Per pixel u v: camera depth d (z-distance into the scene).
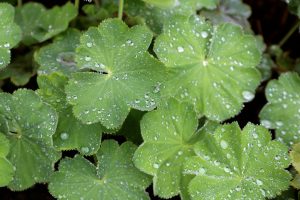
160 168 0.71
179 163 0.72
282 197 0.75
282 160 0.72
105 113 0.71
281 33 0.94
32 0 0.90
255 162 0.71
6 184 0.69
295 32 0.93
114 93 0.71
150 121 0.72
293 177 0.75
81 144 0.72
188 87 0.76
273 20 0.95
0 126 0.70
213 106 0.76
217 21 0.86
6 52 0.73
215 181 0.70
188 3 0.81
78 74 0.72
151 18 0.81
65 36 0.80
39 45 0.83
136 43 0.73
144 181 0.72
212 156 0.71
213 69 0.76
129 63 0.73
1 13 0.74
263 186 0.71
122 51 0.73
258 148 0.71
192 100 0.75
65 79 0.73
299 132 0.78
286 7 0.94
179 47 0.76
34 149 0.71
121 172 0.72
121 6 0.77
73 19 0.84
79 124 0.72
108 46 0.73
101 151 0.72
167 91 0.75
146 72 0.72
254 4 0.94
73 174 0.71
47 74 0.75
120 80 0.72
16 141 0.70
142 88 0.72
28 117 0.70
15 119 0.70
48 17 0.84
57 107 0.73
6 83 0.82
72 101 0.71
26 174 0.71
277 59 0.89
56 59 0.78
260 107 0.86
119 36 0.73
